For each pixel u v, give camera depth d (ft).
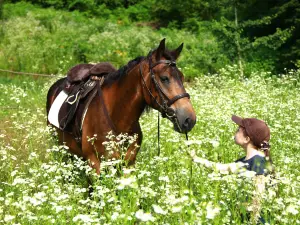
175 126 11.93
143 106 12.67
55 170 11.87
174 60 12.23
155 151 15.03
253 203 9.61
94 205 10.14
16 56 45.03
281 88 24.79
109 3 70.95
